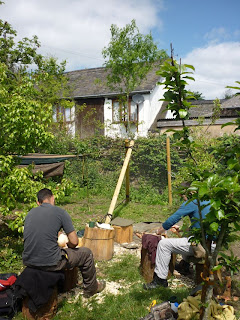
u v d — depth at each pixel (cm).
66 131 1777
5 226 657
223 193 228
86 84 2288
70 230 386
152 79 2106
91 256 411
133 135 1706
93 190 1246
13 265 504
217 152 285
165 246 434
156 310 341
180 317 326
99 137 1485
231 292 421
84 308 385
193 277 481
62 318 365
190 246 426
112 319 363
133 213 931
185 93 273
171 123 1553
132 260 540
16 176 521
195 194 252
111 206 711
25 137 535
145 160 1216
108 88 2128
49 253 362
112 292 429
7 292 372
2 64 575
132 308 383
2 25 1563
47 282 355
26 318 357
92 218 876
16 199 573
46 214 376
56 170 1118
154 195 1122
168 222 450
